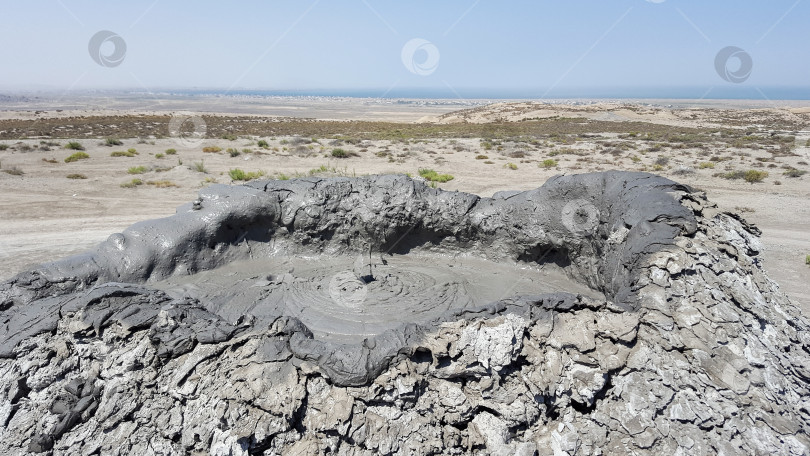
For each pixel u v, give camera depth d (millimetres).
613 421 5586
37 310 6785
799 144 37688
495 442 5574
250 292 9094
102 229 17516
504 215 10781
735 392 5555
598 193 9406
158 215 19453
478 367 5586
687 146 37344
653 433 5379
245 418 5398
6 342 6395
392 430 5477
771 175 26625
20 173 25938
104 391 6148
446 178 26469
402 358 5660
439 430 5582
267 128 59031
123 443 5738
